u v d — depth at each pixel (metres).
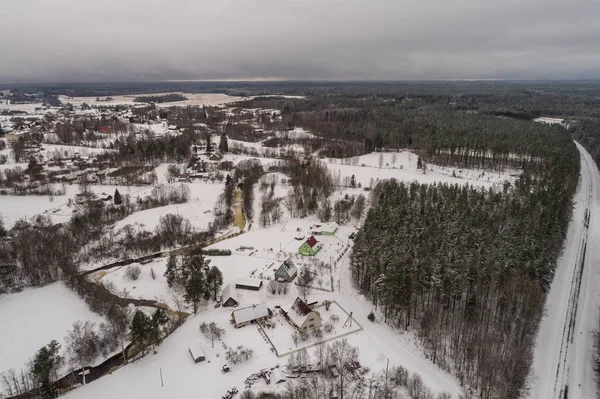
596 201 176.25
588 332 88.81
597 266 118.38
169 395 69.62
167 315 92.50
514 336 82.31
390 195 146.25
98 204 155.25
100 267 116.31
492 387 68.44
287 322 89.00
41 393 70.12
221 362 77.19
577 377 75.62
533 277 93.50
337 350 77.44
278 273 106.69
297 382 71.75
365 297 100.44
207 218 151.50
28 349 82.88
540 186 153.75
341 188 187.25
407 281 85.19
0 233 129.25
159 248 126.94
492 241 104.75
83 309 96.69
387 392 68.50
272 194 173.25
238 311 88.81
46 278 108.56
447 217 124.00
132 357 80.19
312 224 146.25
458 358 78.25
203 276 97.44
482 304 89.75
